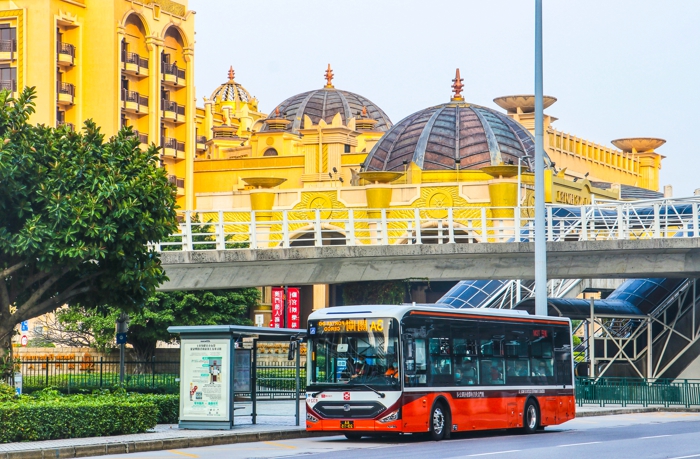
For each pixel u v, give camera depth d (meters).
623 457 23.47
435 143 87.50
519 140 88.50
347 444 28.38
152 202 32.53
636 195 108.50
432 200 80.75
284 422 34.28
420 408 29.16
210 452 25.61
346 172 98.56
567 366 35.62
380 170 89.19
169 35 98.25
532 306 54.06
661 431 33.41
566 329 35.88
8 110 31.55
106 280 33.25
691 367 55.97
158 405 32.72
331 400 29.31
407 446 27.36
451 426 30.12
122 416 28.47
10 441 25.91
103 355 59.91
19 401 28.17
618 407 47.72
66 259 31.56
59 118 88.69
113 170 31.91
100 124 89.19
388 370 28.84
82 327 59.34
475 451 25.25
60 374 46.19
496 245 50.00
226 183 102.56
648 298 56.91
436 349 30.09
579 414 43.16
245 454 24.92
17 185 30.64
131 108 91.31
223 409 30.56
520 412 32.81
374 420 28.70
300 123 121.88
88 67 89.69
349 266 50.81
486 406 31.47
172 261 47.59
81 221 30.89
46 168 31.48
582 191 92.25
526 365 33.53
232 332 30.61
